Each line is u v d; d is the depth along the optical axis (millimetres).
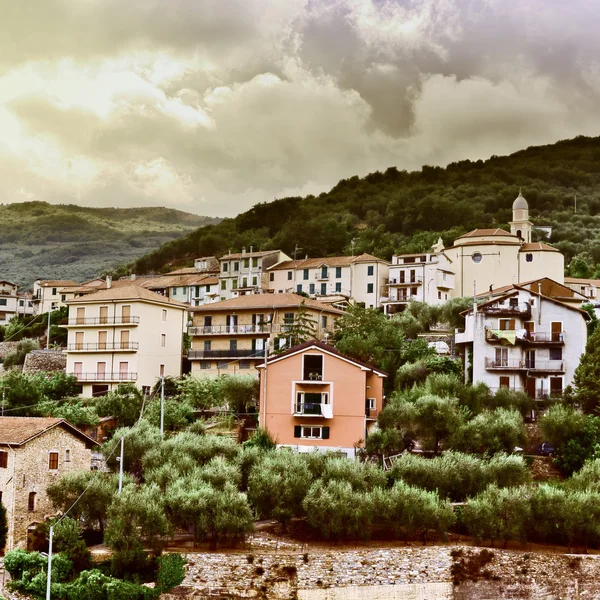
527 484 86250
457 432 95250
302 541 81000
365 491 83500
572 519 79438
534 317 118375
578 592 76250
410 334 148125
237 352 137125
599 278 194750
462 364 125438
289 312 139625
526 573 77062
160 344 139125
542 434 98750
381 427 99875
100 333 137500
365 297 179250
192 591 74125
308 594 74688
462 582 76688
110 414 110375
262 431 100938
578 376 107438
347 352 124000
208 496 78438
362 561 76312
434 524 79500
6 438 80312
